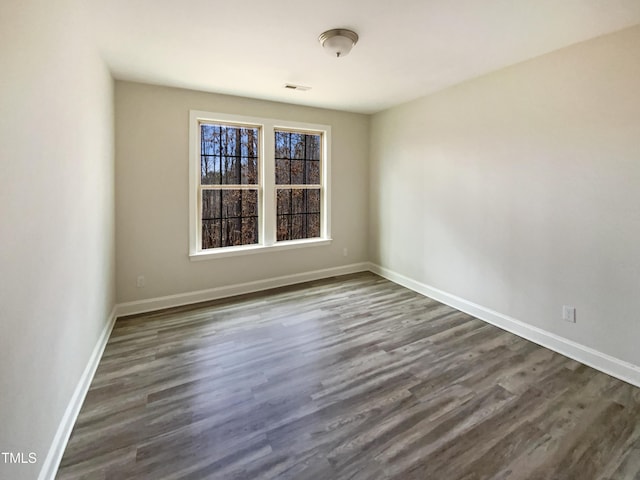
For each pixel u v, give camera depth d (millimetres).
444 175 3719
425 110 3924
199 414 1933
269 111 4121
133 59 2766
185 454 1635
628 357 2273
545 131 2699
